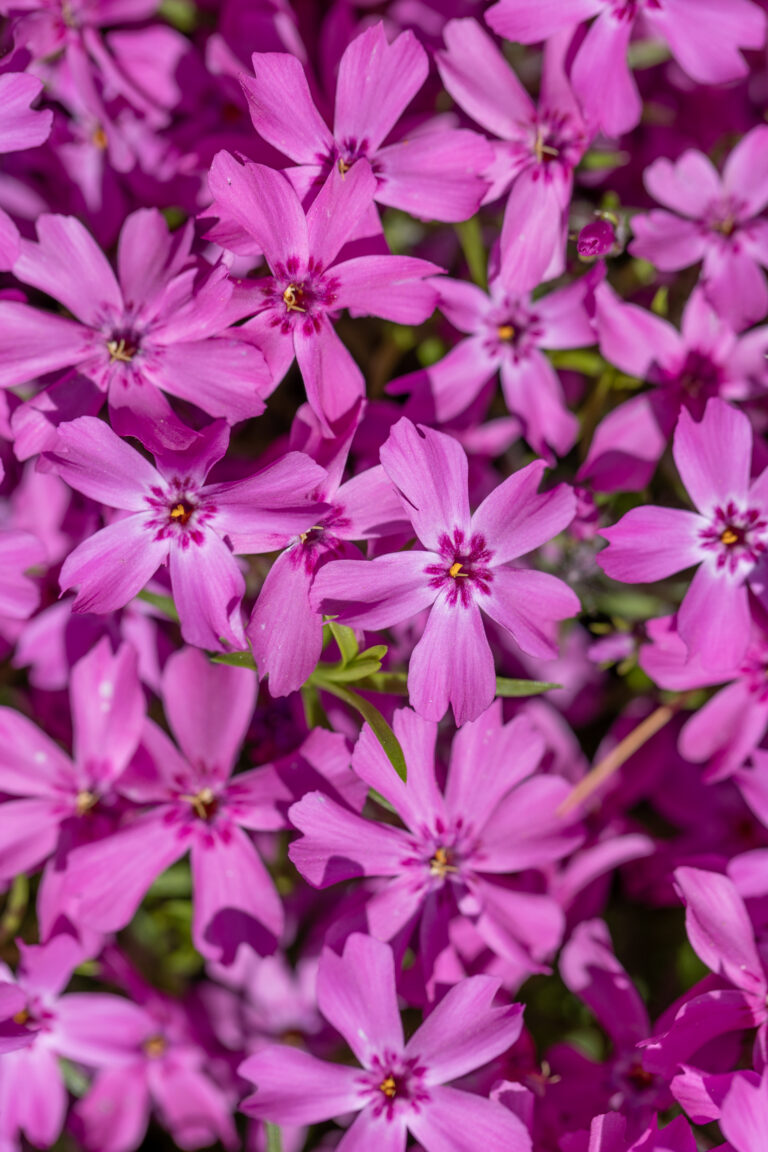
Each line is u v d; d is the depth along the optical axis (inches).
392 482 7.4
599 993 8.2
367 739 7.6
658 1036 7.7
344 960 7.7
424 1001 7.9
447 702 7.5
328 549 7.5
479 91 8.1
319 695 7.9
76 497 8.3
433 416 8.2
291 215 7.5
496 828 8.0
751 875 8.0
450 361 8.2
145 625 8.4
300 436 7.6
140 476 7.4
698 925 7.8
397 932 7.9
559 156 8.1
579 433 8.4
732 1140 7.4
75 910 8.1
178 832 8.1
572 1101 8.1
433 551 7.5
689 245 8.3
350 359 7.6
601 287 8.1
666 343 8.2
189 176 8.4
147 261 7.8
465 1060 7.7
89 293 7.8
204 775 8.0
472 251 8.4
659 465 8.4
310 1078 7.7
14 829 8.1
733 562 7.9
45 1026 8.3
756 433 8.3
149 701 8.4
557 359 8.4
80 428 7.4
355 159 7.8
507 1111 7.6
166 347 7.7
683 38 8.3
